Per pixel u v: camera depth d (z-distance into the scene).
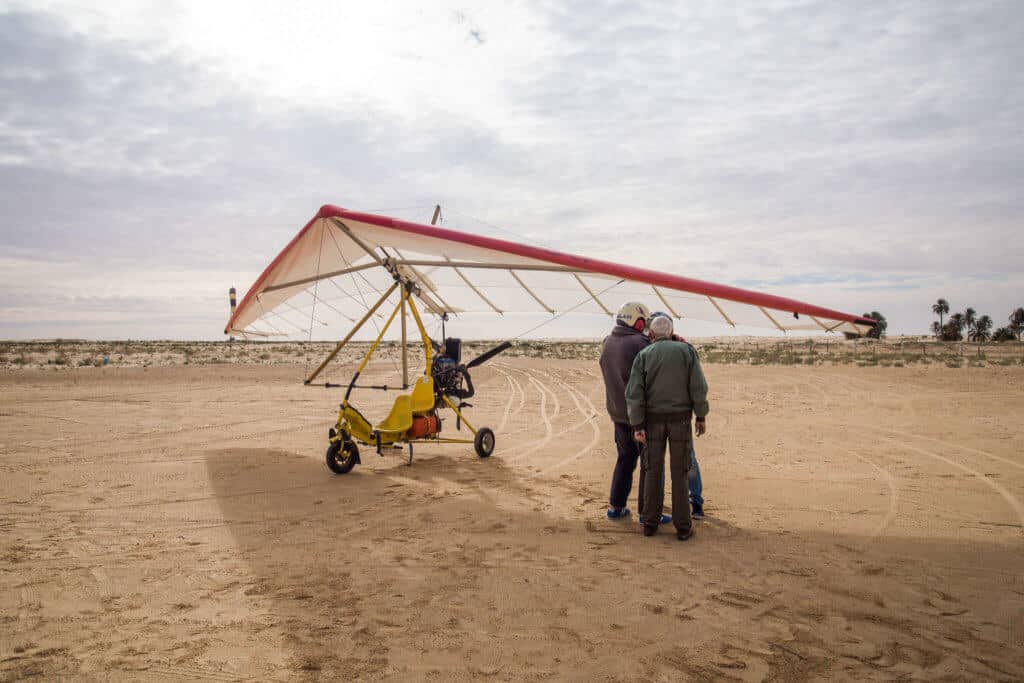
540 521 5.77
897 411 13.30
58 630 3.59
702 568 4.52
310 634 3.52
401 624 3.64
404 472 7.97
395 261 9.07
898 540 5.08
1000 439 9.75
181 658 3.25
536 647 3.35
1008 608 3.78
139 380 22.72
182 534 5.42
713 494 6.66
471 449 9.69
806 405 14.70
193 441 10.30
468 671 3.10
